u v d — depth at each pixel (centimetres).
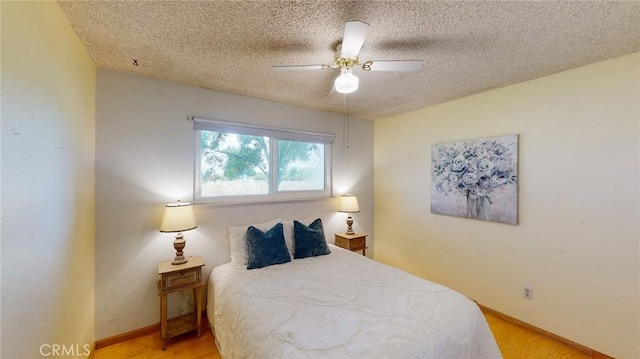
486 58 192
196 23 151
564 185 212
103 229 209
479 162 266
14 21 99
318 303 164
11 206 98
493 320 248
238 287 192
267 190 301
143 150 227
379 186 386
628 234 183
